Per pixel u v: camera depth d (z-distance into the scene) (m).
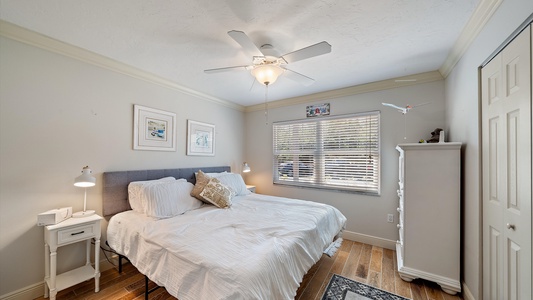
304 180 3.59
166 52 2.11
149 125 2.67
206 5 1.45
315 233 1.88
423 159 2.03
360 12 1.51
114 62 2.29
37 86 1.84
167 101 2.88
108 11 1.51
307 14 1.54
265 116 4.07
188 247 1.45
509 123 1.27
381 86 2.88
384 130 2.89
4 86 1.69
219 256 1.32
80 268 2.02
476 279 1.64
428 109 2.60
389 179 2.84
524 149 1.15
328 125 3.37
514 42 1.22
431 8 1.47
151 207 2.12
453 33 1.77
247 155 4.28
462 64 1.94
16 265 1.74
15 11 1.50
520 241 1.17
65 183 1.99
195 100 3.30
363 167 3.06
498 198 1.39
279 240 1.57
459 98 2.02
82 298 1.81
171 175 2.87
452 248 1.90
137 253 1.75
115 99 2.35
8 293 1.70
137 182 2.39
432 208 1.99
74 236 1.81
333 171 3.31
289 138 3.78
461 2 1.41
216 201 2.52
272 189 3.95
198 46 2.00
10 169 1.71
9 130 1.71
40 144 1.86
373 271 2.28
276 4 1.44
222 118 3.81
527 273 1.11
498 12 1.34
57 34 1.80
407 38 1.85
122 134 2.41
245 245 1.48
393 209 2.82
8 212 1.71
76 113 2.07
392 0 1.39
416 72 2.57
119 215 2.17
